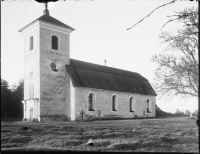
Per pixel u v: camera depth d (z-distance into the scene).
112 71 51.06
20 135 16.53
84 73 42.53
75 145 12.51
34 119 36.19
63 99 39.28
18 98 49.44
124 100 46.84
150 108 53.09
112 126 23.45
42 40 38.03
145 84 55.09
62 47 40.78
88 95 40.16
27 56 40.00
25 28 40.69
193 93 17.22
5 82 45.28
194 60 15.66
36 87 37.16
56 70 39.31
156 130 19.20
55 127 22.06
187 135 15.57
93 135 16.20
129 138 14.73
